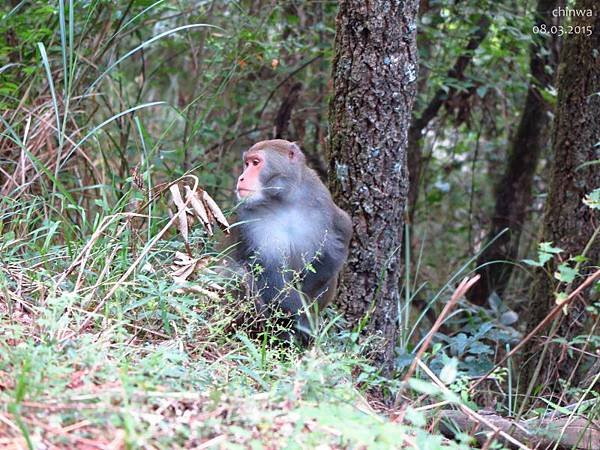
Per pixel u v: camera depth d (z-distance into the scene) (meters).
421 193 10.56
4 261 4.71
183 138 8.02
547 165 10.04
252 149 5.23
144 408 3.17
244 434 3.04
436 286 9.06
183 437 3.08
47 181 6.43
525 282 9.55
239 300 4.80
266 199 5.12
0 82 6.52
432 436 3.54
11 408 2.82
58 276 4.60
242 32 7.55
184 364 3.85
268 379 3.92
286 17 8.60
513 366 7.11
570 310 6.20
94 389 3.20
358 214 5.41
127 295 4.43
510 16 8.04
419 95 8.75
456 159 10.51
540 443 4.16
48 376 3.22
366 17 5.23
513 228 9.29
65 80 5.50
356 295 5.44
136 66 10.13
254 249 5.18
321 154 8.86
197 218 5.23
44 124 6.30
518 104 9.90
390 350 5.45
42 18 6.91
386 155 5.37
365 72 5.29
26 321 4.08
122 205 5.27
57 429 2.91
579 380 6.11
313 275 5.24
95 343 3.72
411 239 8.98
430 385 3.19
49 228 5.09
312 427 3.25
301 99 8.99
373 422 3.15
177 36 8.32
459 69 8.60
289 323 4.91
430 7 8.35
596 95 6.28
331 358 3.95
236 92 8.76
